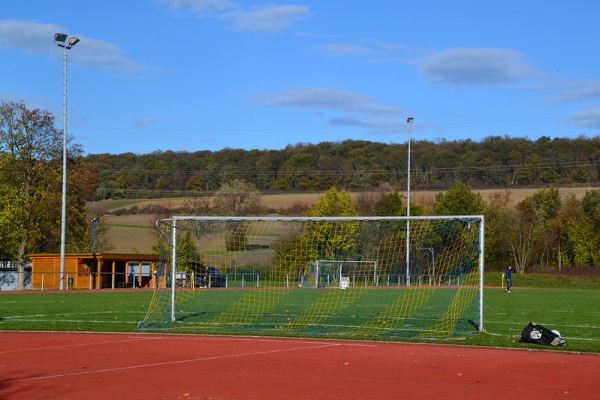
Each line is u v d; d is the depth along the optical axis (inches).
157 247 2682.1
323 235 1332.4
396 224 1358.3
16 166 2295.8
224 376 504.4
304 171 4274.1
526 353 629.3
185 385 470.6
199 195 3762.3
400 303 1266.0
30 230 2305.6
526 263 2979.8
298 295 1423.5
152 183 4239.7
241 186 3400.6
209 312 1058.7
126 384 474.3
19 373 516.4
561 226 3029.0
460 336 750.5
